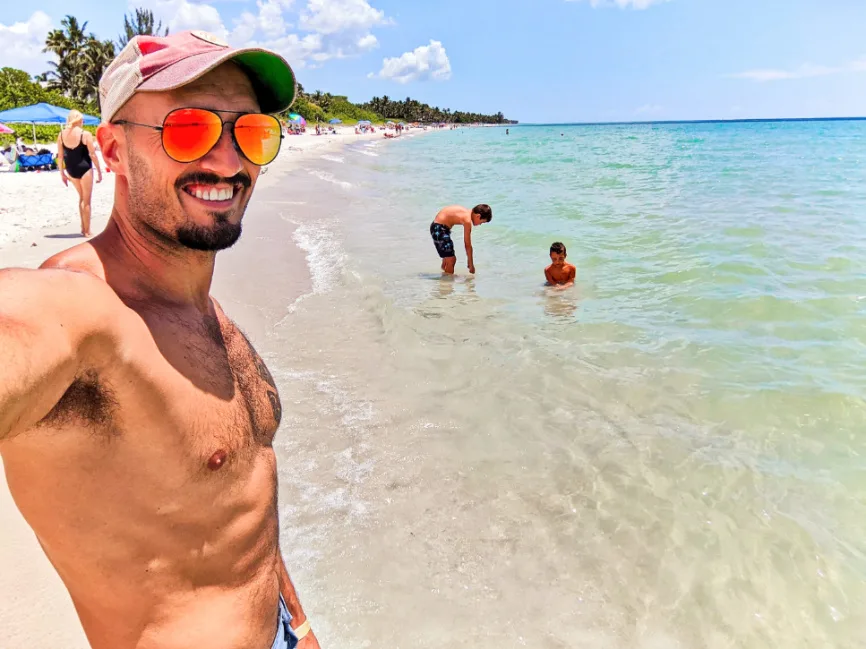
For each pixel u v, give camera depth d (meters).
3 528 2.84
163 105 1.17
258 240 10.39
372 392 4.80
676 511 3.43
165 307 1.20
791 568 3.03
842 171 23.98
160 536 1.15
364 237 11.28
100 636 1.21
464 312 6.98
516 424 4.36
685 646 2.61
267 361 5.31
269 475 1.41
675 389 4.89
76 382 0.98
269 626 1.39
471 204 15.91
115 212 1.21
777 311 6.71
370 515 3.36
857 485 3.64
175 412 1.11
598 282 8.23
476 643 2.58
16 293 0.90
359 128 104.25
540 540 3.21
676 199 16.38
